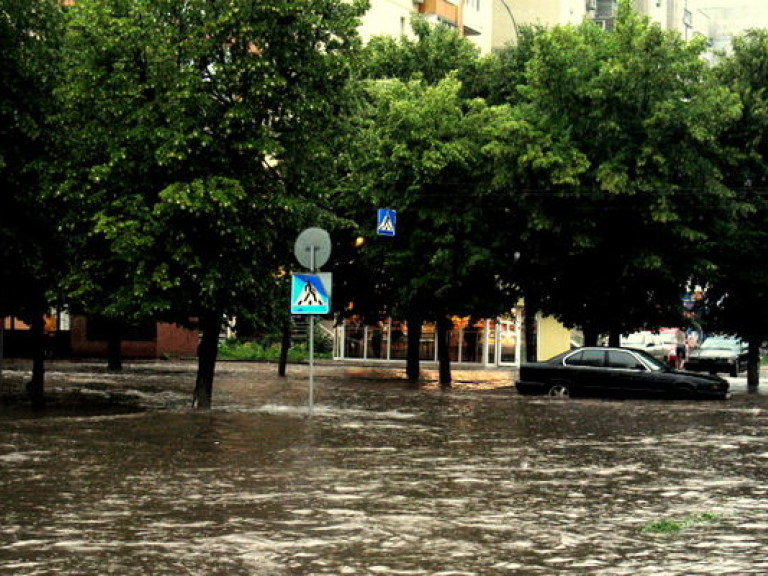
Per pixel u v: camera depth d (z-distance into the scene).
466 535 10.66
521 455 17.33
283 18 24.31
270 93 23.81
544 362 32.00
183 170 24.06
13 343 56.88
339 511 11.88
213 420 22.14
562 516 11.84
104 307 25.22
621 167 33.56
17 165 25.25
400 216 38.22
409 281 38.84
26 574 8.81
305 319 63.84
